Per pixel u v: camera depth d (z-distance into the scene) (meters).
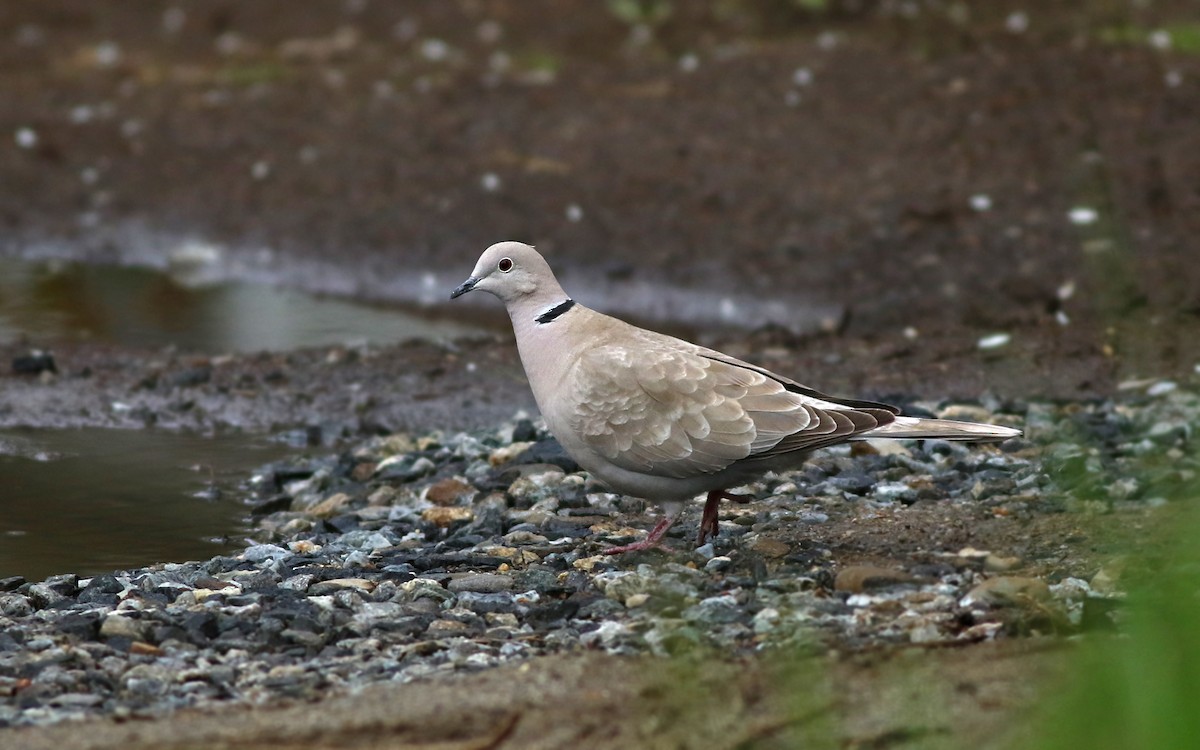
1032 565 10.50
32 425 15.87
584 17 32.03
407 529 12.34
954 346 17.75
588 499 12.80
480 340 18.89
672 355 10.78
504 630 9.69
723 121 25.02
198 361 17.95
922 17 28.91
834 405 10.58
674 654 8.95
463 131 25.95
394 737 7.84
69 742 7.86
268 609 10.17
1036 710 7.77
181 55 32.22
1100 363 16.72
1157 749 6.65
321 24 33.59
